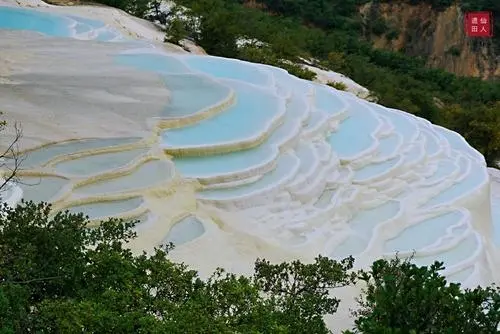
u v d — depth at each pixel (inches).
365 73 2361.0
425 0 3526.1
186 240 756.0
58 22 1665.8
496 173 1480.1
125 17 1891.0
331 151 1047.0
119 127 947.3
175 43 1769.2
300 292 561.9
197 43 1905.8
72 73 1178.6
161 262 470.9
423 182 1074.1
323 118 1156.5
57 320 390.9
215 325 398.6
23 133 884.6
